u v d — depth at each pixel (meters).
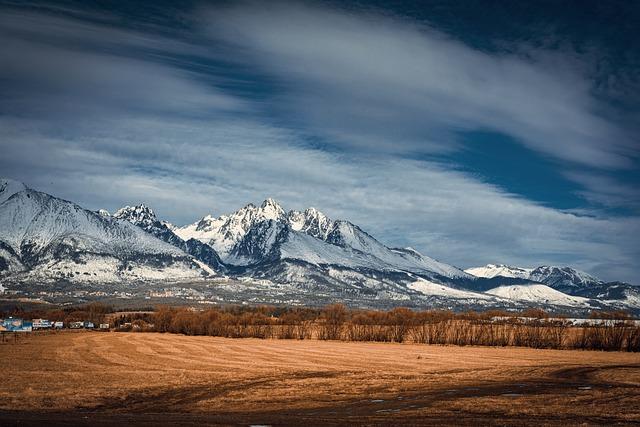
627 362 118.25
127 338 192.00
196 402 59.78
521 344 168.88
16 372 86.69
